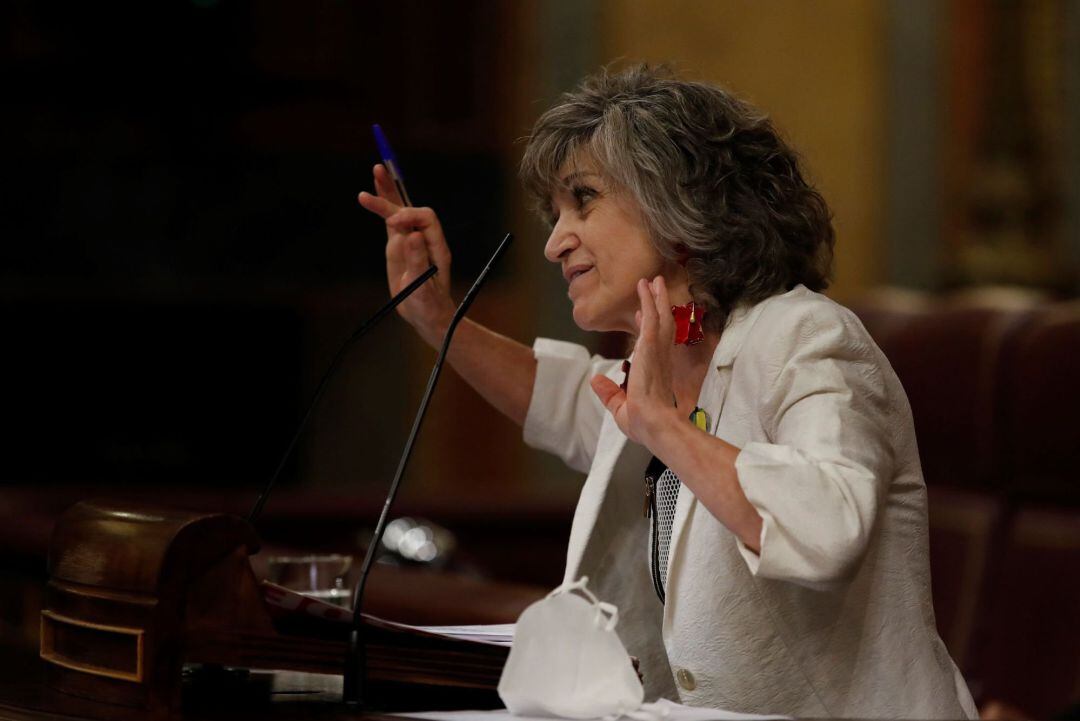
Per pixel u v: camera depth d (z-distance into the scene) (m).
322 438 31.84
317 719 5.69
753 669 6.63
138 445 31.78
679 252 7.15
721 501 5.85
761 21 29.12
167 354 31.70
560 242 7.31
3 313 30.91
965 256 29.70
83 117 28.02
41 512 13.73
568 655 5.58
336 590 7.62
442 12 29.53
